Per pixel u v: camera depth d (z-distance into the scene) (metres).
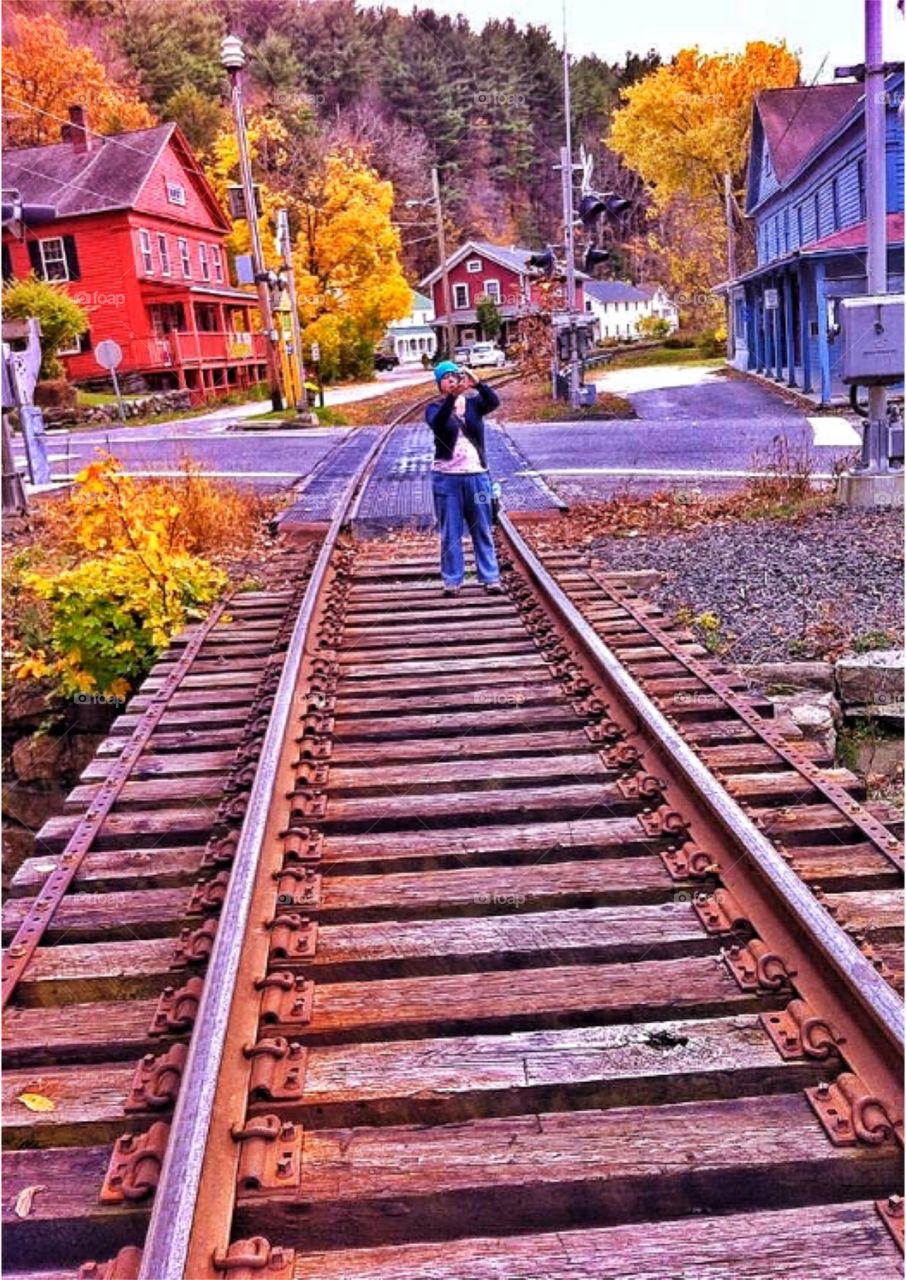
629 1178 2.71
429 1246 2.52
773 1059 3.10
